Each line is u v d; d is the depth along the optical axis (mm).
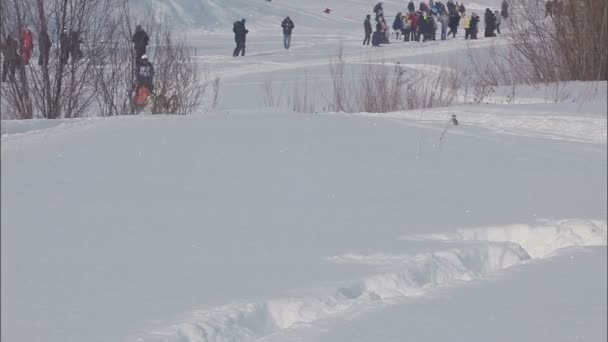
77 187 14820
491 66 46438
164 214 12938
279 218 12773
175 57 28828
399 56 56500
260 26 90250
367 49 65500
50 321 7953
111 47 28219
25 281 9320
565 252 10938
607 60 42031
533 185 15625
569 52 42500
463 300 8766
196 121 20594
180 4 88562
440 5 88375
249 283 9219
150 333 7551
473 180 15961
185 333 7648
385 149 18406
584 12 42312
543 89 38719
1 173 15750
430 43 69875
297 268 9875
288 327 7941
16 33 27188
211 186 15023
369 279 9414
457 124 22734
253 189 14852
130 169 16125
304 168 16453
